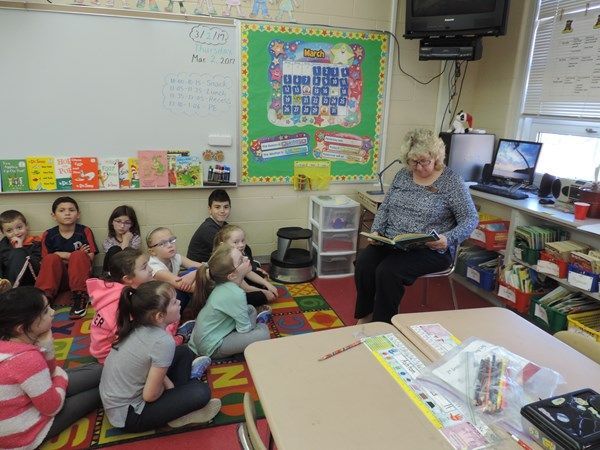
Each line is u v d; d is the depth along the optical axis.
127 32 2.95
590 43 2.79
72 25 2.85
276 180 3.51
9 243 2.94
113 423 1.70
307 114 3.44
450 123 3.79
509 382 1.09
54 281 2.88
